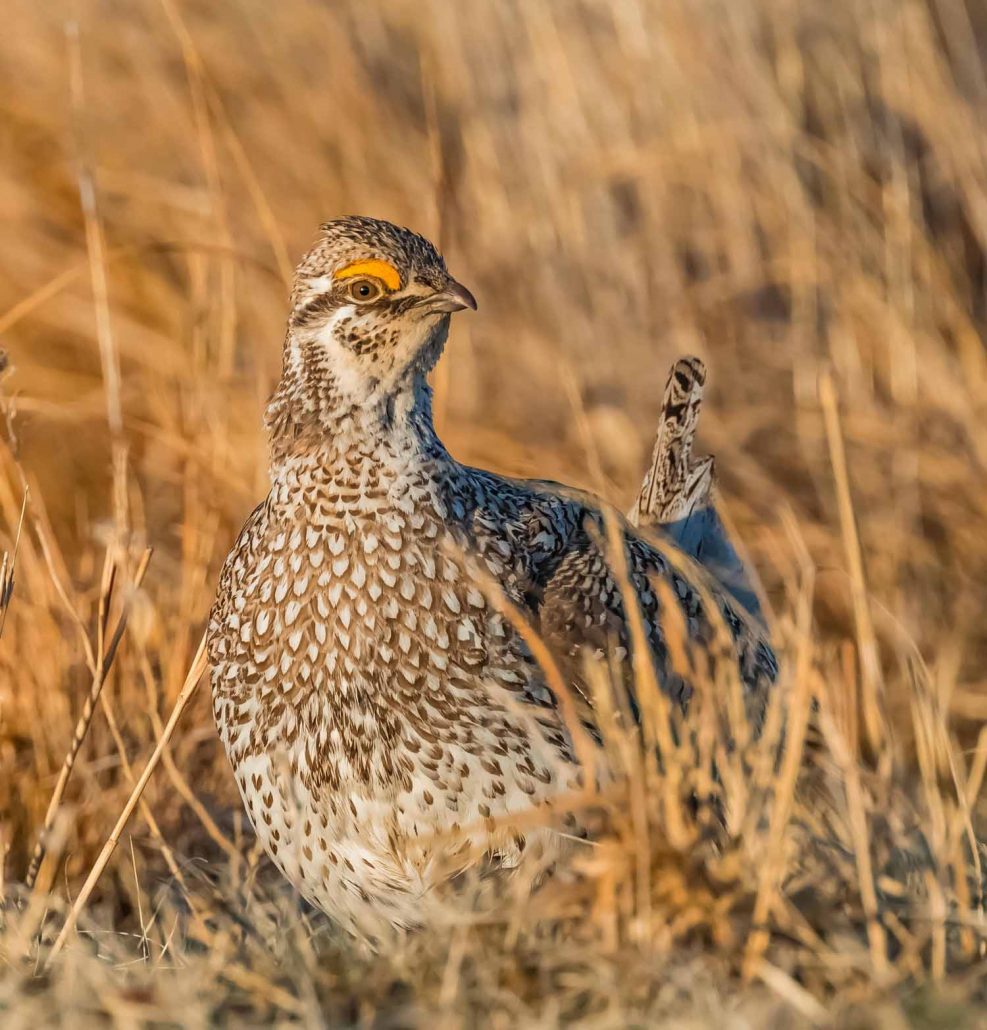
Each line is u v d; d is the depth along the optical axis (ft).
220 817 33.01
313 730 27.22
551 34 52.21
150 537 41.68
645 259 51.47
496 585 27.07
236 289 48.11
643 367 49.55
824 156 51.60
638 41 52.42
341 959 25.43
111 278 51.62
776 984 22.09
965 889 24.84
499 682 26.96
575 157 51.93
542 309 51.13
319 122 54.60
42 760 33.12
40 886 28.86
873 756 35.04
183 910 29.76
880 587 43.06
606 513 28.66
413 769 26.84
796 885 24.63
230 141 44.52
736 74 52.16
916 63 51.08
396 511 27.35
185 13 56.13
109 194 54.65
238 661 27.96
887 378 49.21
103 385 48.49
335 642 27.04
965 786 30.32
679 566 28.09
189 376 44.98
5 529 36.99
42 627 34.09
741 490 46.26
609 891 23.86
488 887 26.32
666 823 24.50
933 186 52.49
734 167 50.93
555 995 22.85
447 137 54.44
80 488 46.34
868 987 22.56
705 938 23.72
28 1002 23.44
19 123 55.47
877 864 26.21
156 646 35.24
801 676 25.18
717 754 26.07
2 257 52.08
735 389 49.32
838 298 49.32
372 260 27.91
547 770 26.63
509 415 48.42
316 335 28.17
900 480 45.73
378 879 27.32
